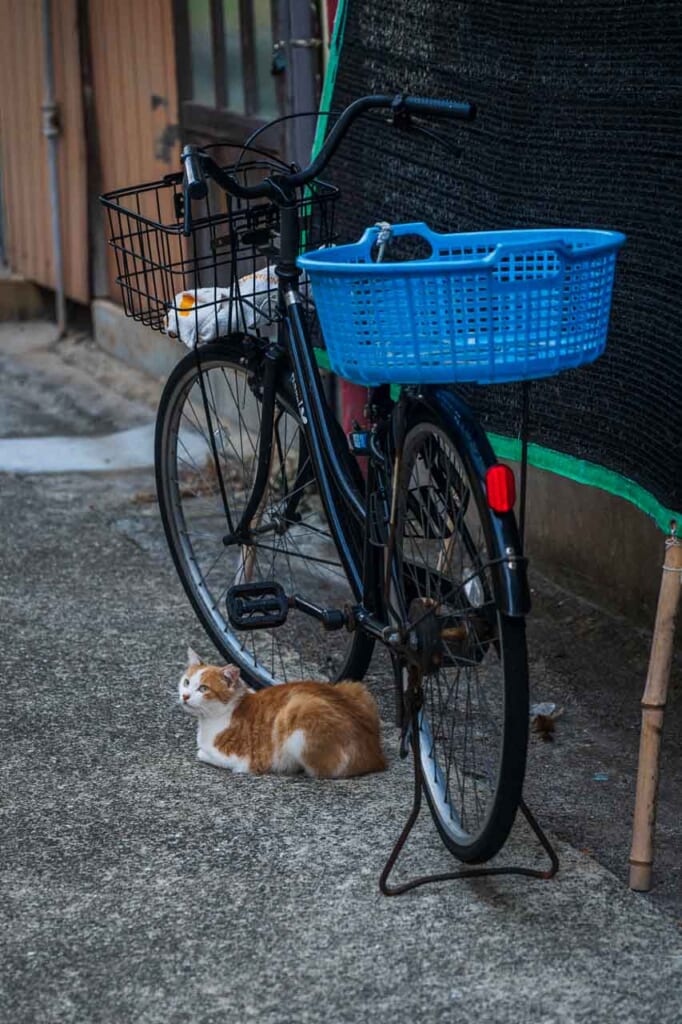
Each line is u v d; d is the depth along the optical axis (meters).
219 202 6.60
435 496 3.21
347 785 3.50
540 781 3.58
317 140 4.96
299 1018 2.62
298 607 3.71
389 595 3.21
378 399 3.27
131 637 4.52
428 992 2.69
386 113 4.51
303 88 5.57
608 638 4.45
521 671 2.80
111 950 2.85
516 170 4.01
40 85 8.51
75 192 8.36
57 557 5.28
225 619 4.26
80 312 9.19
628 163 3.59
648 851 3.00
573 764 3.68
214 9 6.46
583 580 4.80
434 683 3.41
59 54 8.20
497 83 4.04
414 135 4.42
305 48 5.52
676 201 3.43
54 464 6.55
